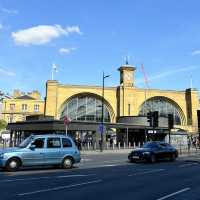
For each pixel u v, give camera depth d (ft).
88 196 34.81
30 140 62.85
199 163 82.28
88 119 258.98
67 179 48.21
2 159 59.00
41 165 62.23
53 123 150.41
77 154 67.21
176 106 282.36
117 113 263.29
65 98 254.47
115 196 35.17
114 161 86.94
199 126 111.34
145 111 271.90
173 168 68.33
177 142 198.49
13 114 346.95
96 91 261.03
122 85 264.31
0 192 36.55
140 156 82.99
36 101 353.72
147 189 40.29
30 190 37.99
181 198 34.58
